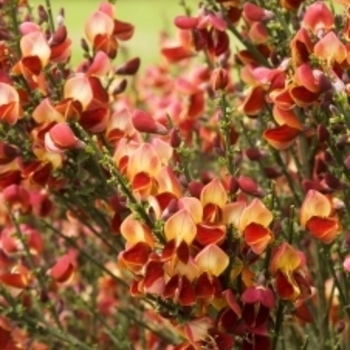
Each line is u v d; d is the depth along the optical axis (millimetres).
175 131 936
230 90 1132
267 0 1013
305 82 910
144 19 3967
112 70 1084
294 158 1013
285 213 1042
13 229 1096
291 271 888
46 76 984
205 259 871
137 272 882
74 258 1145
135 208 881
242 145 1073
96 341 1117
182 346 899
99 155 922
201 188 908
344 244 970
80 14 4570
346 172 939
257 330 883
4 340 998
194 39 1029
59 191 1011
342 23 984
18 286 1003
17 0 1023
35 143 964
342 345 1036
